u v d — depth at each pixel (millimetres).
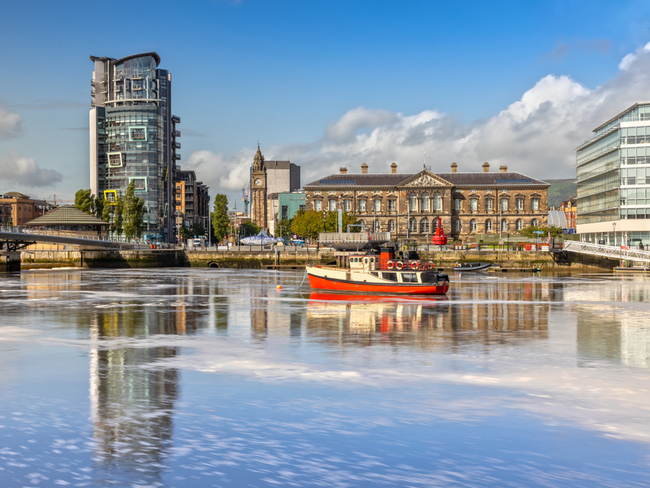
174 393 19297
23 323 36812
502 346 28578
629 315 41500
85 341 29922
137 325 35969
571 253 119125
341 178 189250
